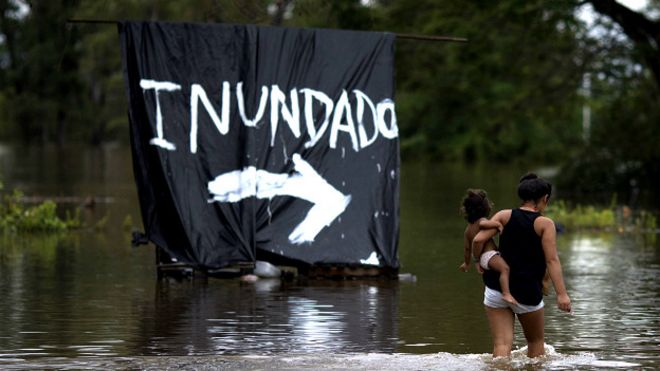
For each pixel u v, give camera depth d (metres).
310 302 15.31
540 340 11.16
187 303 15.14
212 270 17.34
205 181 17.45
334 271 17.75
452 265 19.53
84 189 38.19
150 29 17.58
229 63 17.77
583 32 40.00
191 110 17.58
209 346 12.11
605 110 42.66
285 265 17.64
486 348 12.09
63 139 97.88
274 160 17.75
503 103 46.25
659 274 18.34
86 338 12.56
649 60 38.69
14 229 24.83
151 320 13.78
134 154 17.42
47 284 16.88
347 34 18.31
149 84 17.50
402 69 42.91
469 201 11.23
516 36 40.69
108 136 111.12
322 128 18.03
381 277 17.83
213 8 21.27
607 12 37.94
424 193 39.50
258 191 17.64
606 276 18.11
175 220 17.30
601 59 40.41
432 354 11.42
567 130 67.19
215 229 17.39
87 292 16.09
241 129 17.69
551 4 36.88
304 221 17.75
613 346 12.22
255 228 17.47
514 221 10.86
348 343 12.33
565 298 10.67
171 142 17.44
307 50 18.11
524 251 10.83
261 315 14.19
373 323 13.64
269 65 17.91
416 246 22.53
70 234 24.28
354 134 18.14
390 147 18.28
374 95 18.33
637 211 31.91
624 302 15.41
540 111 43.75
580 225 27.25
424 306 14.99
